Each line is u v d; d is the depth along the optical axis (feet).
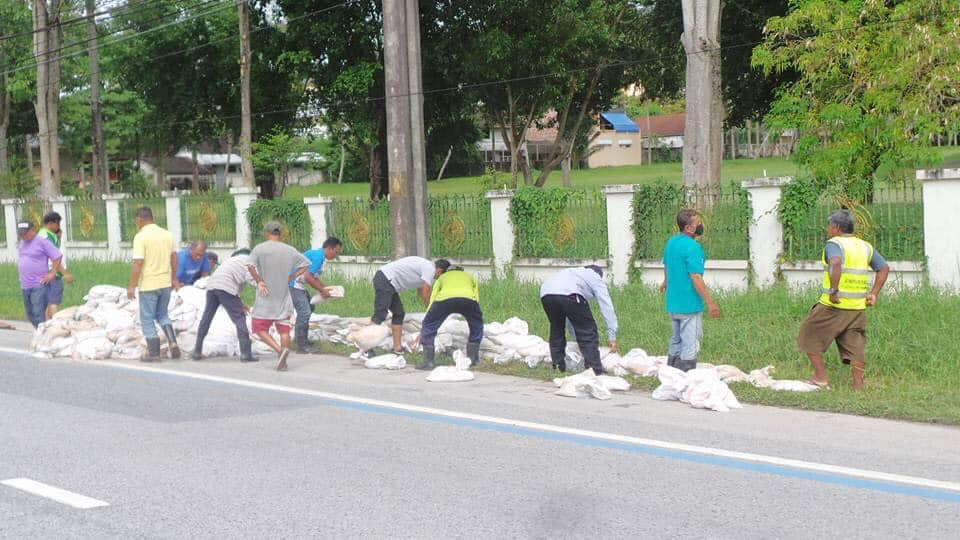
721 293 47.62
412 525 18.86
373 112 108.58
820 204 46.50
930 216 42.50
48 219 48.83
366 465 23.49
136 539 18.35
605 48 123.13
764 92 105.29
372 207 65.82
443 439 26.14
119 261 85.51
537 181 130.31
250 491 21.39
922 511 19.36
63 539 18.44
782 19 61.52
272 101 126.72
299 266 39.37
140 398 32.76
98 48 128.77
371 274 65.51
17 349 45.91
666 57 123.44
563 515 19.38
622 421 28.12
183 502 20.65
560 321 35.35
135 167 234.99
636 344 39.68
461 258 60.49
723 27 101.19
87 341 42.45
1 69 141.69
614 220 53.62
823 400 29.60
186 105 131.44
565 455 24.23
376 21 105.40
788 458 23.57
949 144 70.08
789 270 47.42
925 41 54.80
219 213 77.36
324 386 34.63
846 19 59.16
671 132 279.69
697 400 29.94
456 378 35.42
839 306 30.94
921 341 35.06
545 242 56.95
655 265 52.16
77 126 197.16
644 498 20.47
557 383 33.30
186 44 127.34
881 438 25.66
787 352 36.09
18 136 196.65
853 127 57.62
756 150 235.20
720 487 21.22
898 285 42.93
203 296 45.39
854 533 18.10
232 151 265.34
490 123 142.10
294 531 18.63
